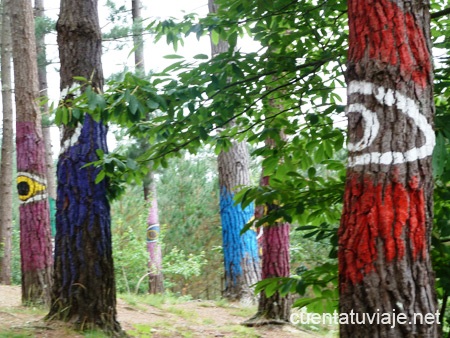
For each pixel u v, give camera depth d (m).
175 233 23.19
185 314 10.62
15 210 27.27
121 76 5.16
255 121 5.93
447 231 4.03
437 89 4.83
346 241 3.13
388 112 3.14
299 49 5.48
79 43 6.97
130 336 7.02
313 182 4.71
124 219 19.66
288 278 4.27
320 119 5.59
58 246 6.84
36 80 10.03
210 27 5.41
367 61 3.21
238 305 12.91
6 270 15.30
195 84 5.31
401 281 2.98
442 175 3.73
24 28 9.98
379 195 3.06
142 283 18.12
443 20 5.76
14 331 6.39
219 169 13.77
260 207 10.41
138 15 16.28
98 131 6.93
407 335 2.94
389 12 3.20
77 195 6.79
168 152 5.82
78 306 6.68
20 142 9.80
